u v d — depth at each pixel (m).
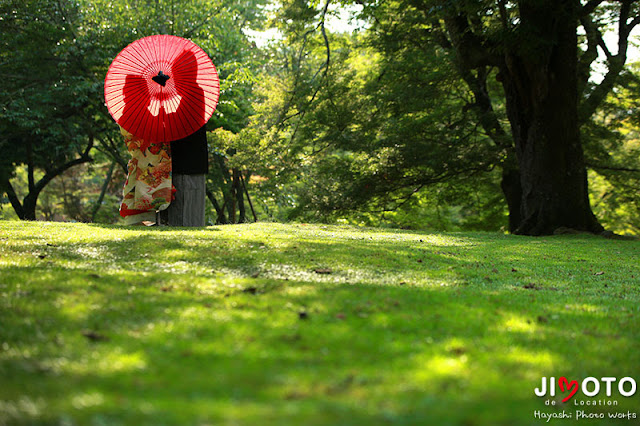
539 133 18.27
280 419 2.65
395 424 2.68
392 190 25.59
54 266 6.80
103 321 4.33
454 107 24.53
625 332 4.99
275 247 9.57
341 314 4.87
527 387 3.37
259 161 23.86
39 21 25.31
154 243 9.10
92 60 24.69
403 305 5.47
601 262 11.16
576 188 18.20
